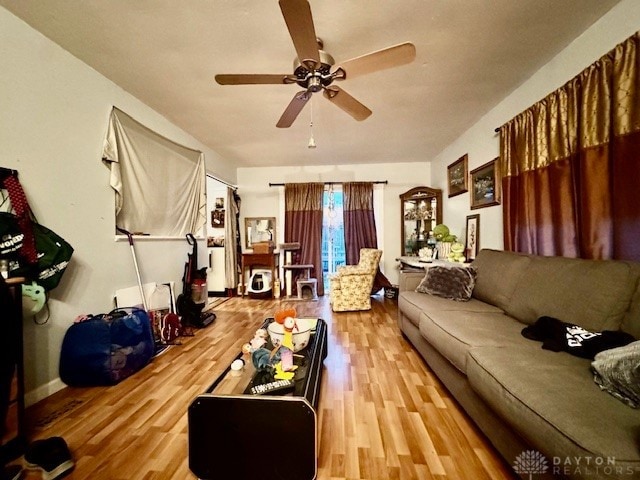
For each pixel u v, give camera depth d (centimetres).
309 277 496
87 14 164
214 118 308
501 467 123
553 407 91
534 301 173
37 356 179
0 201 161
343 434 144
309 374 142
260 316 367
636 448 73
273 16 164
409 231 482
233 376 139
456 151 385
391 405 169
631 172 151
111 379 193
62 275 186
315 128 341
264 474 113
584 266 154
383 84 243
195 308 322
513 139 250
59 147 195
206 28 174
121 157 248
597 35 174
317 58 151
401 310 274
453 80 238
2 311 120
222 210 512
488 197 302
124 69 219
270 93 254
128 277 256
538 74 225
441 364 184
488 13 165
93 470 123
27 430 149
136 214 270
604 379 99
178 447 137
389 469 122
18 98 170
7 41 164
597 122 167
